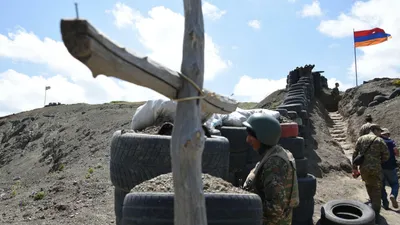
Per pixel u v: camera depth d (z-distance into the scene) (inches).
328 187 441.4
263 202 149.6
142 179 204.5
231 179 293.9
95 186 412.5
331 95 1077.1
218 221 131.1
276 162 145.5
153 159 204.5
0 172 1309.1
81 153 963.3
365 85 956.0
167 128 230.4
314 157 531.5
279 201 141.0
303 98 717.9
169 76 105.6
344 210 314.8
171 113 297.4
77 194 384.5
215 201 132.6
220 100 131.6
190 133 108.0
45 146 1381.6
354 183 464.4
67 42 86.4
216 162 209.2
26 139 1581.0
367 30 1162.6
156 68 101.7
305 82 951.6
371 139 340.8
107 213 314.5
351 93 950.4
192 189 107.9
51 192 406.0
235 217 132.7
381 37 1149.1
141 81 100.0
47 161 1144.2
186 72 111.3
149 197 132.4
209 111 131.0
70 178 507.2
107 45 89.4
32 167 1176.2
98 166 597.6
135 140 208.2
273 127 149.6
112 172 219.5
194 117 110.3
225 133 295.4
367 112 756.6
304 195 287.9
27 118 1756.9
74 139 1222.9
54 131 1480.1
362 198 405.1
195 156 109.0
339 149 642.8
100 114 1417.3
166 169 204.4
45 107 1964.8
